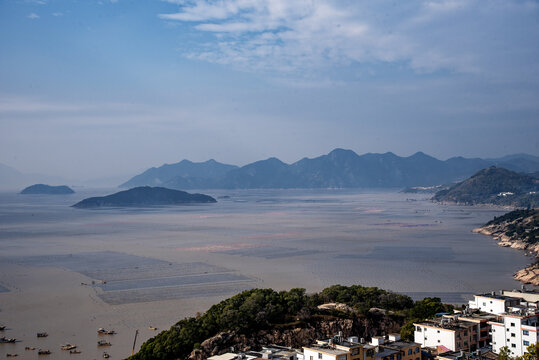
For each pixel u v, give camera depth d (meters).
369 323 158.50
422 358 115.56
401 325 159.38
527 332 117.25
